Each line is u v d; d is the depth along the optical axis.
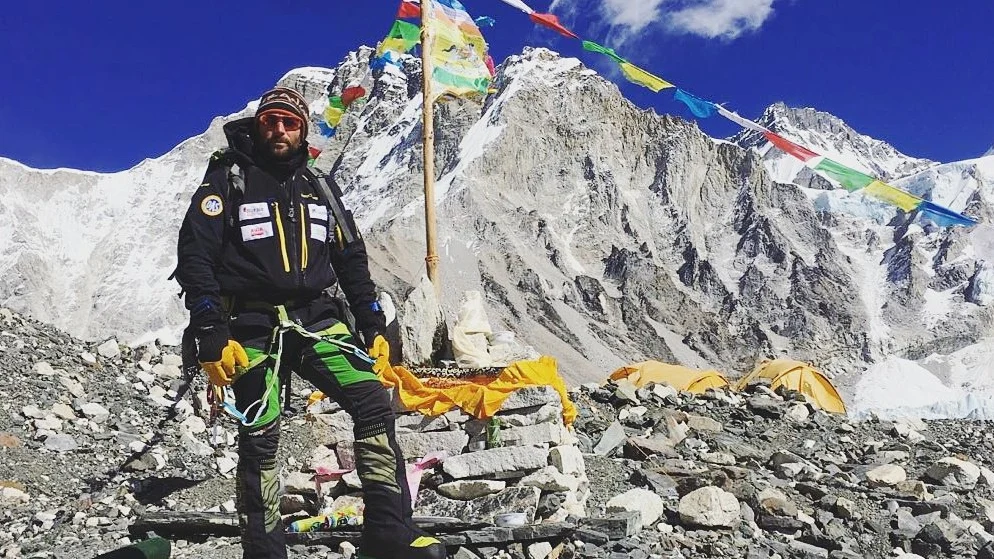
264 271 3.05
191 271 3.00
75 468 6.80
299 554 4.68
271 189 3.15
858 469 8.15
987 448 9.99
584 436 7.95
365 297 3.31
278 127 3.16
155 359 9.73
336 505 5.45
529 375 5.84
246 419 3.01
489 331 8.18
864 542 6.22
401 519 3.12
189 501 6.43
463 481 5.41
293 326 3.07
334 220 3.30
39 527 5.57
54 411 7.65
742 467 7.64
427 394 5.82
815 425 9.95
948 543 6.20
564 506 5.32
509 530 4.88
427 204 9.31
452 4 10.10
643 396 9.89
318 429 5.79
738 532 5.95
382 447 3.14
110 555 3.19
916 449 9.41
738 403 10.48
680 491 6.66
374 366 3.28
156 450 7.34
